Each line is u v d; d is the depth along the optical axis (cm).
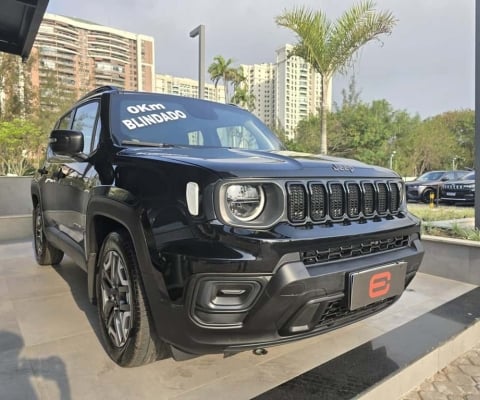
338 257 203
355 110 2353
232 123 346
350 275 200
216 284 177
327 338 275
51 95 2147
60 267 463
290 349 259
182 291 181
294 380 217
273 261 179
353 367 231
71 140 281
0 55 1855
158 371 229
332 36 871
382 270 215
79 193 301
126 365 228
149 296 199
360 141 2445
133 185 219
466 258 413
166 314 191
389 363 236
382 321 304
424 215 834
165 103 327
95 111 319
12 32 642
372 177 234
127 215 213
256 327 186
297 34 883
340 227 206
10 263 484
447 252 429
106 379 219
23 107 1973
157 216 196
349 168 228
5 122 1634
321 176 208
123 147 261
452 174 1520
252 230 180
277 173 194
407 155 3488
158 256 189
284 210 190
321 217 204
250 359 245
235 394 208
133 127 290
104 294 251
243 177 185
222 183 181
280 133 2205
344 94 2195
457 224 535
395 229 231
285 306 184
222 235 176
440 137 3700
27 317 307
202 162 199
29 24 591
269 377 225
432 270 444
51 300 347
